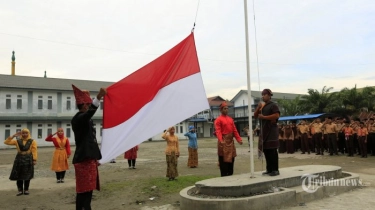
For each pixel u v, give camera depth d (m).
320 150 19.41
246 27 6.89
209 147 30.02
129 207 6.95
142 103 5.43
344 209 5.62
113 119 5.22
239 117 62.19
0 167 17.11
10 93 43.84
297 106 47.66
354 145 17.81
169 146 9.75
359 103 38.28
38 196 8.49
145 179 10.28
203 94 5.93
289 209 5.76
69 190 9.31
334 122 18.17
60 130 10.88
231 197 5.87
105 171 13.31
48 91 46.69
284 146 20.73
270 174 6.92
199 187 6.27
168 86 5.74
